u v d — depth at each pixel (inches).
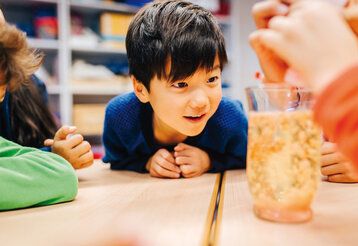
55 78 117.6
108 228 19.0
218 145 43.2
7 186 23.5
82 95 126.7
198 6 39.2
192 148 40.3
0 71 26.9
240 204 23.3
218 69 36.4
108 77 120.0
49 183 25.0
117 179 35.8
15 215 22.5
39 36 112.8
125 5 122.6
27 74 31.9
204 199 25.2
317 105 14.4
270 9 17.6
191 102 34.7
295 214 19.0
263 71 18.7
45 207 24.5
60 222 20.6
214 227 18.6
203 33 35.5
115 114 45.6
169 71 34.8
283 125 18.3
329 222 19.0
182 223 19.5
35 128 49.1
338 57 14.4
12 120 48.1
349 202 23.3
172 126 37.4
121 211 22.5
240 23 147.2
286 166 18.4
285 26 15.4
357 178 29.4
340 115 13.6
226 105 44.5
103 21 119.9
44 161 26.0
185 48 34.3
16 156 26.9
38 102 50.7
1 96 29.4
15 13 118.1
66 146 36.2
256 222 19.2
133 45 38.7
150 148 43.9
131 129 44.3
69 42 114.7
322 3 15.6
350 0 17.0
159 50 35.1
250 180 19.8
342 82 13.8
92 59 128.0
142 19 38.6
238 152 43.6
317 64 14.6
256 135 19.1
